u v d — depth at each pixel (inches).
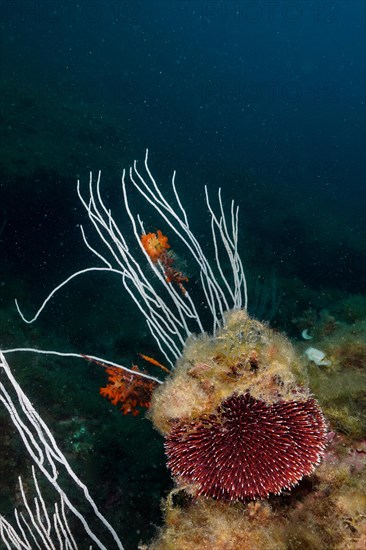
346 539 110.7
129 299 561.6
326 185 2058.3
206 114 2795.3
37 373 328.8
